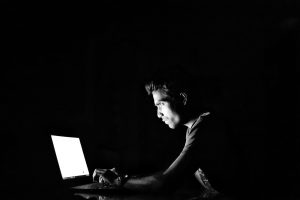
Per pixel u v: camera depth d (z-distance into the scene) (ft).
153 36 8.48
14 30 5.95
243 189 4.30
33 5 6.38
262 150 8.31
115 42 8.18
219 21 8.74
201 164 4.19
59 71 6.82
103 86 7.82
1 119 5.29
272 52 8.66
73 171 5.39
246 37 8.73
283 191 7.83
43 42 6.50
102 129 7.68
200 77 7.76
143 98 8.23
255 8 8.79
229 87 8.50
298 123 8.28
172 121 4.94
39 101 6.18
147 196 4.09
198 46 8.61
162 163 8.04
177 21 8.61
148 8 8.48
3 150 4.91
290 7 8.83
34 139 5.09
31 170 4.78
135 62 8.29
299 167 8.10
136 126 8.04
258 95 8.48
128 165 7.80
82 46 7.53
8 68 5.71
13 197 4.60
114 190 4.37
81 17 7.50
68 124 6.85
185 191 4.76
